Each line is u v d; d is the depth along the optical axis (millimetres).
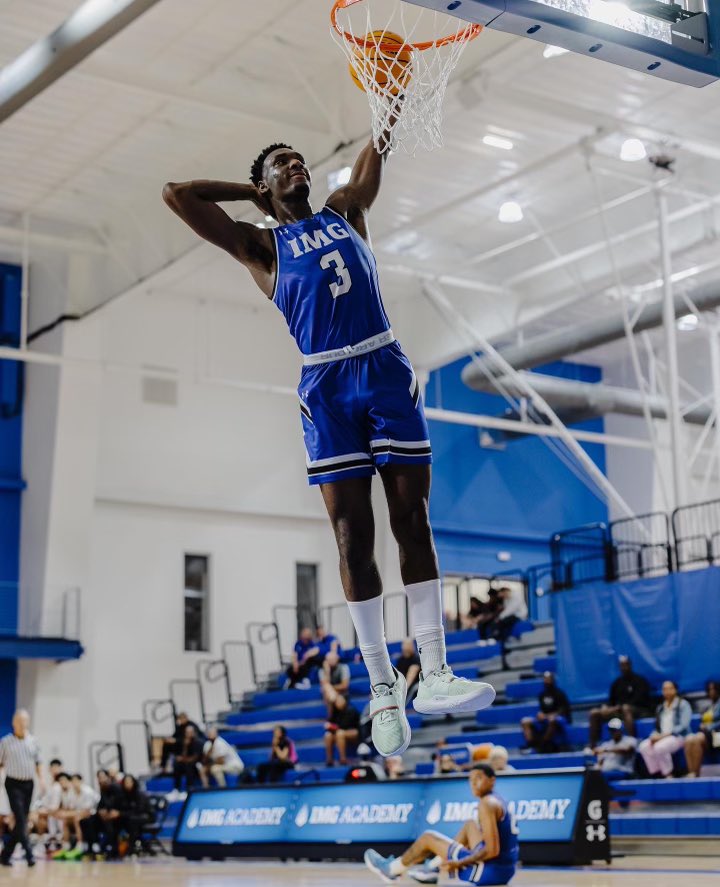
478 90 16047
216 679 25828
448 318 23984
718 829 13266
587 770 12148
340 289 4086
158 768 24000
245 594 26766
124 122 19156
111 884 12055
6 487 24688
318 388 4098
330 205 4297
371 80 4715
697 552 22188
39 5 15758
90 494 24406
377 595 4102
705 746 14781
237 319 27391
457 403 28578
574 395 25891
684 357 28891
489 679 20828
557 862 11961
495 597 22203
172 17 16219
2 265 25141
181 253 21062
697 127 19766
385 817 13578
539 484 29453
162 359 26266
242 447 27078
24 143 19938
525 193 22031
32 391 25047
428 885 10680
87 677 24625
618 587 18297
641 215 22266
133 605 25438
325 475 4082
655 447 20875
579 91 18625
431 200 22359
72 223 23203
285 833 14703
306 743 22047
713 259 23875
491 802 9969
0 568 24578
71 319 23859
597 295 23703
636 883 9773
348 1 4984
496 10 5383
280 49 16984
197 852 15922
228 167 20047
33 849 21203
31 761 16297
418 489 4078
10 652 22906
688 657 17156
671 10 6082
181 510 26359
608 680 18203
